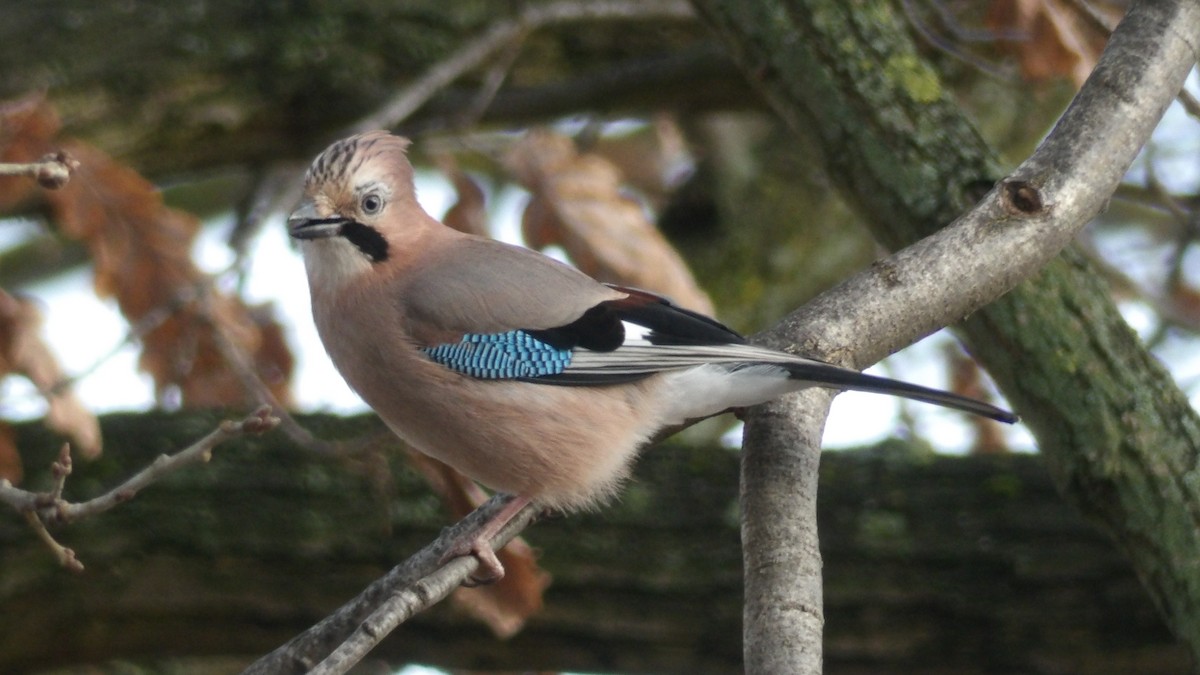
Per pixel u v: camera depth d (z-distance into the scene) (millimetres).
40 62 11688
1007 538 9148
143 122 11984
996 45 11898
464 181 12562
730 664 9438
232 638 9789
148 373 11203
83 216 10680
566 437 8383
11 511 9570
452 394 8422
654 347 8367
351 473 9789
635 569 9383
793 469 7211
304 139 12695
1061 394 8250
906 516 9305
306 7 12406
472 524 8133
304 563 9586
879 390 7391
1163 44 7906
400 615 6520
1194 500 8141
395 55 12586
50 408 9055
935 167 8820
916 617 9094
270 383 12477
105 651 9875
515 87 13344
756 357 7477
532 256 9016
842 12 9352
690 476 9703
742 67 9727
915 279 7719
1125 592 8891
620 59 13531
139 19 12078
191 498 9656
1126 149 7789
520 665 9727
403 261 8828
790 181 15664
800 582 6707
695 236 15727
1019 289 8336
